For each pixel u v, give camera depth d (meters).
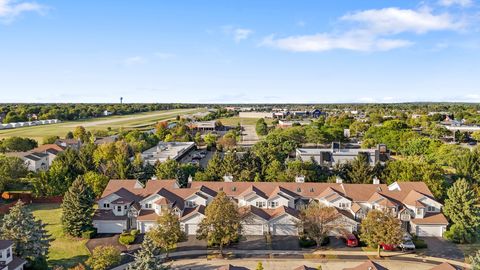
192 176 99.44
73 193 71.06
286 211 72.50
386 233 60.38
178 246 66.88
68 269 52.47
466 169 94.69
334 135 170.00
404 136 156.75
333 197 75.50
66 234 71.06
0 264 50.81
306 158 119.75
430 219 71.44
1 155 110.06
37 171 116.12
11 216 56.34
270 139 150.25
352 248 65.81
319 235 64.88
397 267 58.53
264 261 60.78
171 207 73.12
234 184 81.81
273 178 93.62
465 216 68.94
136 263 47.69
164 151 143.88
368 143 156.50
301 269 49.59
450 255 63.03
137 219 72.44
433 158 121.69
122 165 98.50
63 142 151.75
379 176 92.94
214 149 174.88
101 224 73.25
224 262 60.41
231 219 62.44
